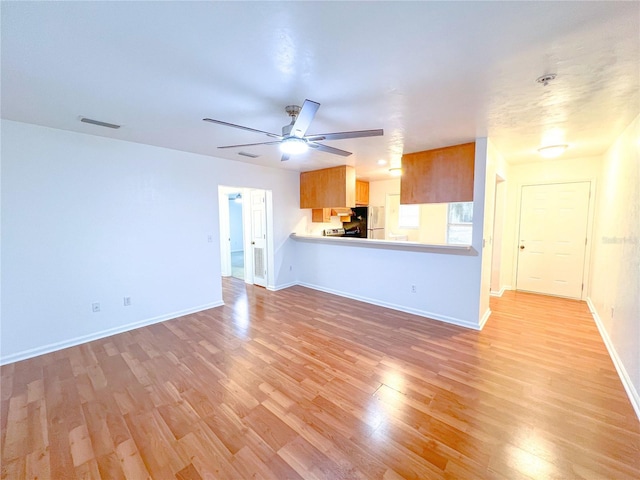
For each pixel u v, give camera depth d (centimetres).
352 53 149
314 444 170
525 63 158
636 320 215
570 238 440
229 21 125
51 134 280
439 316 368
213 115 242
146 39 138
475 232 329
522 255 483
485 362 261
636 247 229
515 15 120
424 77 175
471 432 178
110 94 201
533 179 462
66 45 142
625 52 146
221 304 435
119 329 334
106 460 160
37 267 278
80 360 269
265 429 182
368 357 272
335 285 494
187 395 216
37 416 194
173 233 377
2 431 180
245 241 580
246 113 237
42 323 282
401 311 404
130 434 178
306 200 537
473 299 338
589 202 420
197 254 404
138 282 348
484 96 202
